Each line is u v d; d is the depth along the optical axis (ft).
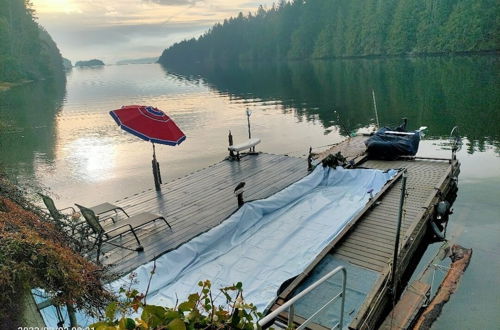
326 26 333.21
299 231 29.01
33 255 9.57
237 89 171.73
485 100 100.63
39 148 75.87
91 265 12.90
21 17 278.46
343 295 13.67
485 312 22.85
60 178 57.00
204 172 42.06
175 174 57.67
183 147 73.56
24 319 9.16
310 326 19.29
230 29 478.18
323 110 106.93
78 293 10.24
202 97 147.54
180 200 33.88
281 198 33.30
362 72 202.28
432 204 33.58
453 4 245.45
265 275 23.57
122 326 5.98
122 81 278.87
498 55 210.79
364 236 28.14
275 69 289.94
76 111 125.80
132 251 24.76
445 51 247.70
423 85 136.87
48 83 266.16
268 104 122.31
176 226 28.53
